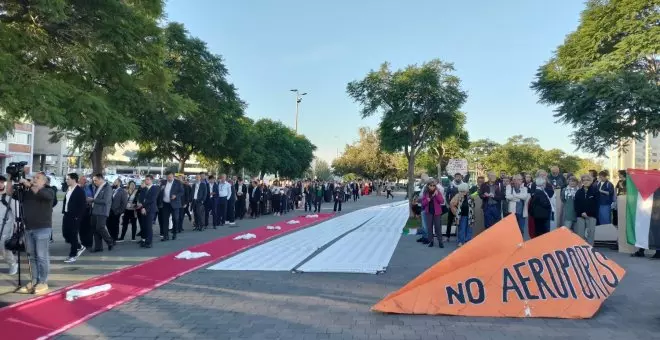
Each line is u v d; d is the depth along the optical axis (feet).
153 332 19.02
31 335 18.43
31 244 25.57
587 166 317.22
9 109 31.24
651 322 20.71
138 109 47.19
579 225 40.22
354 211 97.55
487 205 42.37
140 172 259.60
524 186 42.57
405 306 21.71
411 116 77.41
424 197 44.57
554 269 22.40
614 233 44.29
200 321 20.52
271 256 37.78
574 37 95.25
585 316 21.16
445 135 83.92
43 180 25.66
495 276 22.04
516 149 282.56
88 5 37.50
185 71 93.97
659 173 38.81
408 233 55.01
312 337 18.48
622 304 23.65
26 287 25.36
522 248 22.68
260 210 84.99
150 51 43.93
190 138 97.50
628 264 35.19
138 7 43.75
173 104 49.01
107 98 41.57
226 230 58.08
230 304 23.34
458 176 49.78
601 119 81.15
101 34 38.78
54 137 74.95
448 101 78.84
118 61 42.01
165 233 47.57
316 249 41.60
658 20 82.74
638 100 76.79
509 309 21.36
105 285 26.37
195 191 57.57
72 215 34.12
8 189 28.55
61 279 28.53
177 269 32.07
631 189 39.27
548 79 96.73
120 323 20.16
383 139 83.82
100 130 41.68
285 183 105.40
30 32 35.91
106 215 39.11
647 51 80.53
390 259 36.70
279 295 25.18
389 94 80.53
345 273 31.19
